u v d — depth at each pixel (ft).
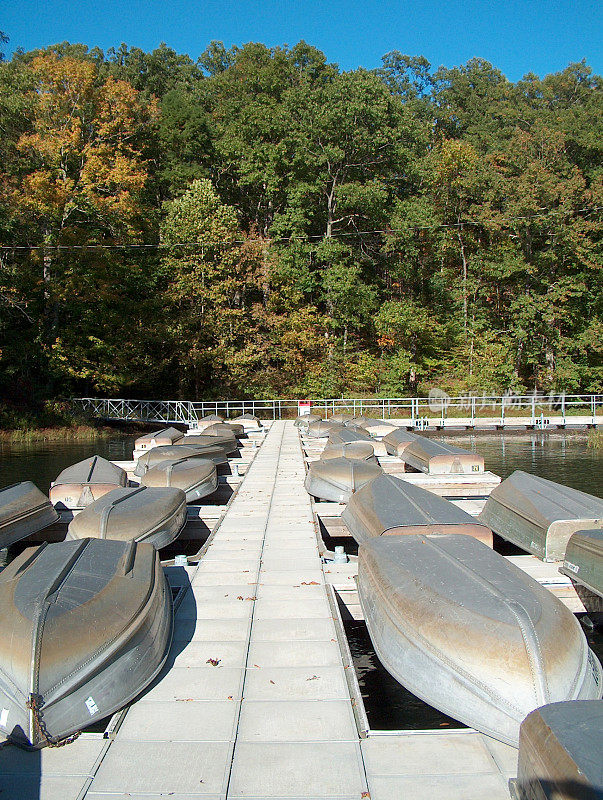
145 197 109.50
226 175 123.95
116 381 98.27
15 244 89.76
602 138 112.47
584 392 112.37
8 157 93.81
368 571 19.94
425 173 111.86
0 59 92.53
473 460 41.78
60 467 60.23
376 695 19.07
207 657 16.98
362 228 119.03
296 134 109.19
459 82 168.76
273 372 109.50
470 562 18.03
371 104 111.96
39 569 17.22
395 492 27.99
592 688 14.03
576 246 103.24
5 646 14.26
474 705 13.80
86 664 14.06
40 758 12.78
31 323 95.71
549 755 10.41
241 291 111.75
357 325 113.19
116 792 11.77
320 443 62.54
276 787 11.88
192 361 103.09
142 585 17.33
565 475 53.93
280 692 15.20
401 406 96.53
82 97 93.09
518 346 111.24
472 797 11.63
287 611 19.98
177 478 34.91
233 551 26.37
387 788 11.86
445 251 111.65
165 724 13.91
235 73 134.31
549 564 24.80
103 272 93.50
